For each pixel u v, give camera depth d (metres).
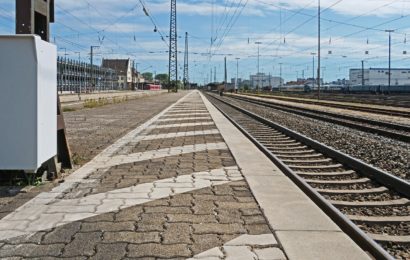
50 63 7.14
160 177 8.18
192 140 14.55
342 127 22.83
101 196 6.64
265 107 46.41
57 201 6.32
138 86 172.25
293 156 12.69
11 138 6.46
